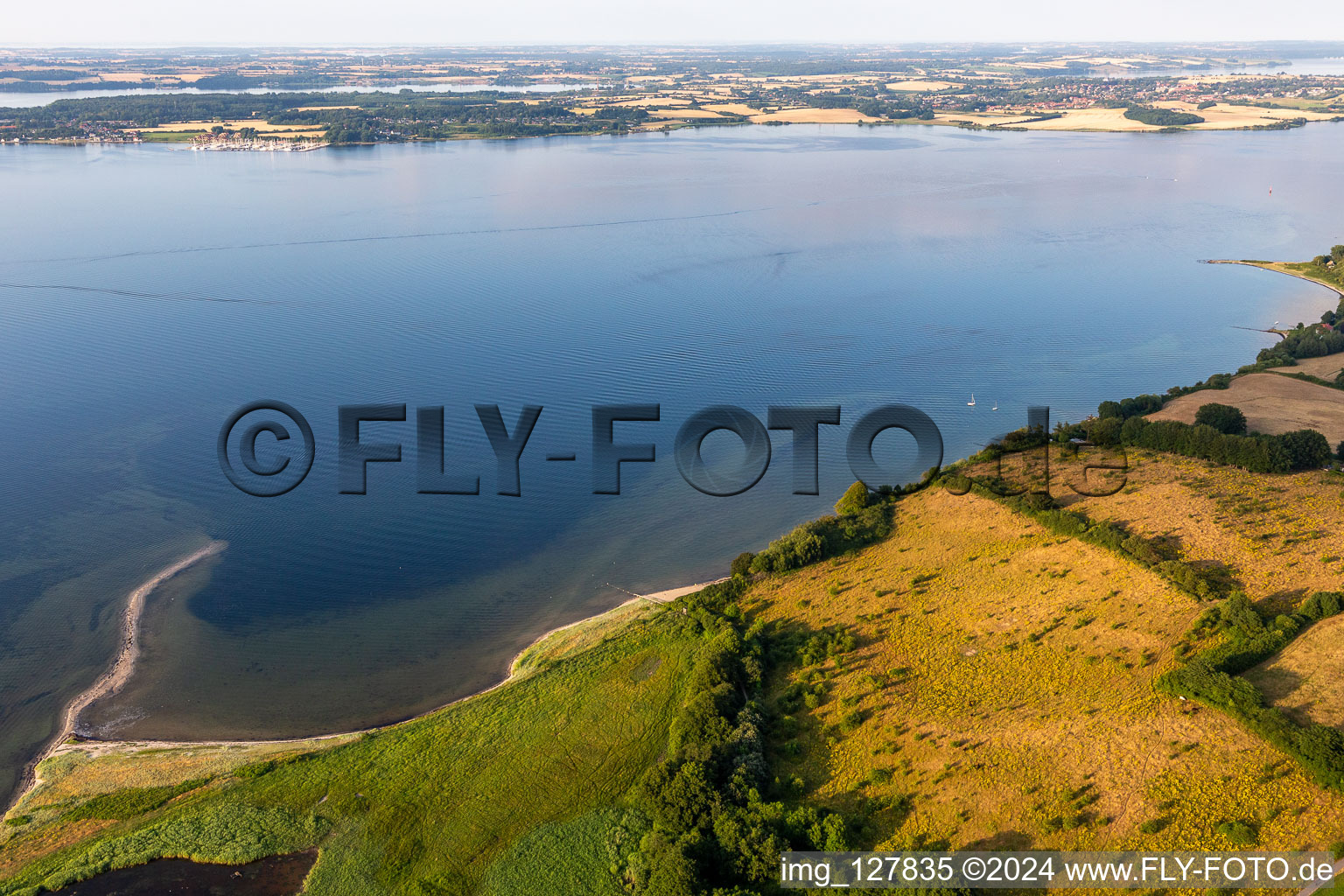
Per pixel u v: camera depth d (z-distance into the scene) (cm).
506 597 11000
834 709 8075
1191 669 7669
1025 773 7062
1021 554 10088
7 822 7281
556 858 6650
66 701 9138
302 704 9044
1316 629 8156
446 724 8219
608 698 8438
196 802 7344
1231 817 6462
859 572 10194
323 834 6931
